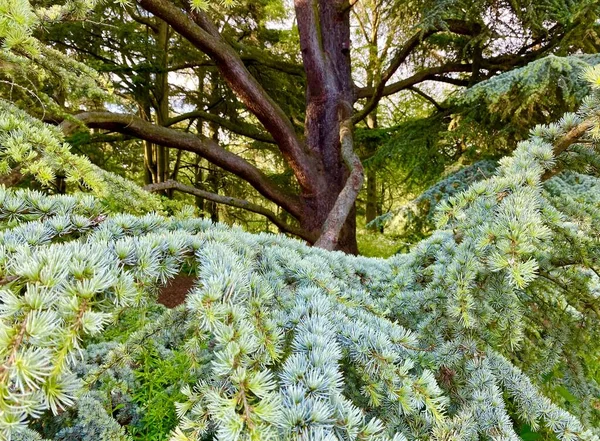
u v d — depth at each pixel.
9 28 0.86
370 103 4.09
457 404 0.64
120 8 4.28
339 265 0.99
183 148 3.68
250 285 0.53
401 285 0.90
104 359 0.91
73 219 0.62
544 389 0.99
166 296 1.65
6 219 0.65
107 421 0.86
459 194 0.81
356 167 2.95
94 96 1.68
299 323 0.57
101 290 0.38
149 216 0.70
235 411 0.37
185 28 2.88
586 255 0.81
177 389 0.94
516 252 0.60
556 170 0.81
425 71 4.51
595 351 0.95
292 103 5.95
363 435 0.41
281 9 5.61
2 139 1.04
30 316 0.32
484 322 0.69
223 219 7.89
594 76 0.67
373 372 0.53
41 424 0.84
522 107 2.53
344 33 4.27
